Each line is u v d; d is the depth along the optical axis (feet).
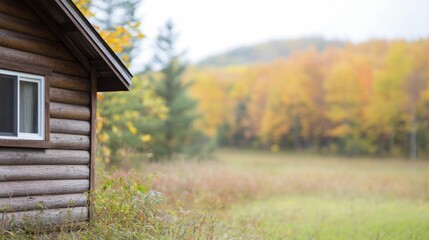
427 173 115.34
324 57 257.55
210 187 56.13
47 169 28.86
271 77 285.23
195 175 59.93
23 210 27.43
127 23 41.96
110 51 30.63
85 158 31.32
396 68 200.03
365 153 212.23
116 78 32.17
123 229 29.84
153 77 127.34
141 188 34.78
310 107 238.07
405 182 90.27
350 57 251.39
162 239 30.04
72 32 29.55
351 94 211.41
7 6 27.58
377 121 202.28
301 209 57.62
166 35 130.62
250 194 64.59
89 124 31.71
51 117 29.40
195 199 49.47
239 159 180.96
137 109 65.57
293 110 241.96
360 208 61.00
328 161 170.40
